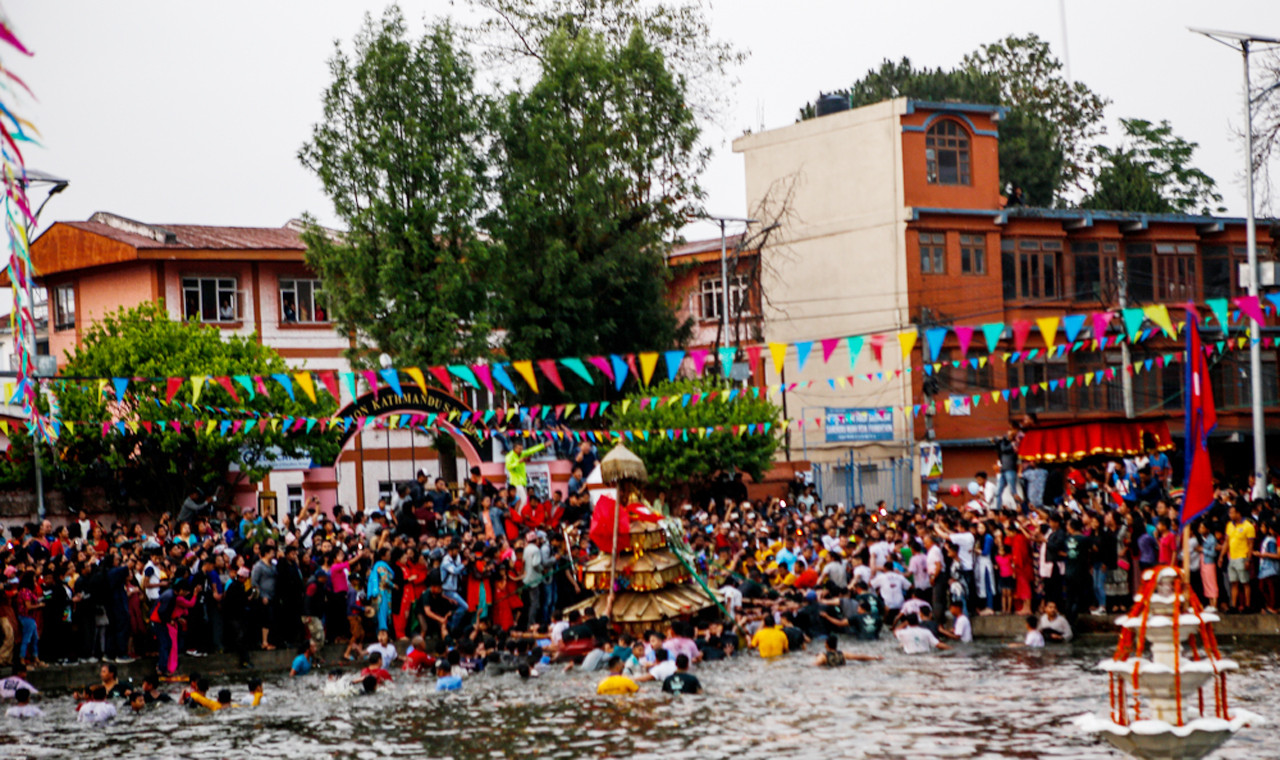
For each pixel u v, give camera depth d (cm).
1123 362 5025
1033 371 5075
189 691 2106
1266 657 2284
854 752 1647
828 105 5334
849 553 3009
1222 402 5388
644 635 2447
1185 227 5334
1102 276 5228
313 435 3772
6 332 6119
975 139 5106
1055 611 2595
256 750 1778
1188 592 1176
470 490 3259
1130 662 1169
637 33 4634
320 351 4978
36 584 2359
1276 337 5384
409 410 3484
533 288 4466
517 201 4297
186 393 3425
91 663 2377
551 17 4859
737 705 1995
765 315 5325
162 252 4681
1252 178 3875
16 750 1803
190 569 2531
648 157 4584
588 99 4569
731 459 4125
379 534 2806
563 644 2511
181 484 3641
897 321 4922
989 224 5059
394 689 2259
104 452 3509
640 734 1803
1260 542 2661
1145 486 3462
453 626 2678
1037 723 1788
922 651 2506
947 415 4928
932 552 2731
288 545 2623
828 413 4772
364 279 4069
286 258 4866
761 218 5328
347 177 4075
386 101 4094
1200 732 1106
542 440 3853
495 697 2145
